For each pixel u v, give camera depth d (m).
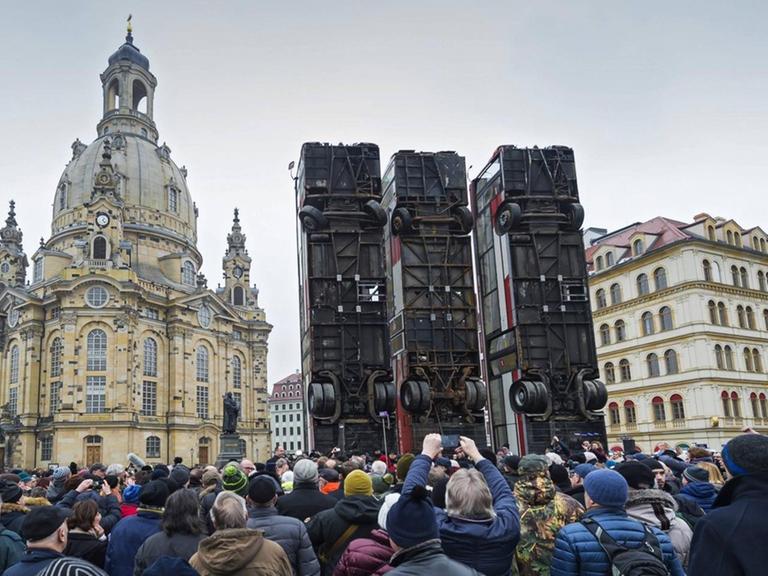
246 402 123.81
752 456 5.03
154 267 120.44
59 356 100.12
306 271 32.91
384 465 14.20
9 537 9.03
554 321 33.25
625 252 70.88
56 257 114.19
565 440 32.03
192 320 112.12
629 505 8.13
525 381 31.84
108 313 99.62
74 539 9.43
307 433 34.00
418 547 5.89
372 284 32.62
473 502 7.08
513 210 33.16
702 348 61.00
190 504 8.60
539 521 8.39
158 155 129.88
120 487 17.22
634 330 67.50
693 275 62.38
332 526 9.10
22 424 99.12
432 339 33.09
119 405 97.81
